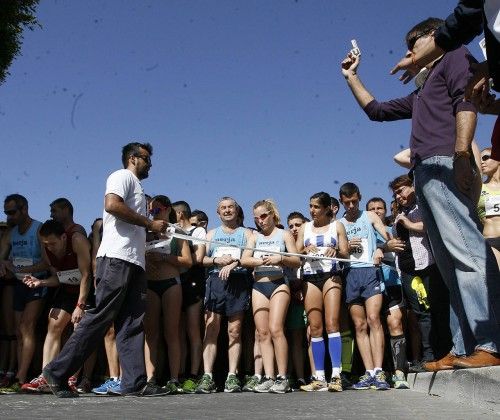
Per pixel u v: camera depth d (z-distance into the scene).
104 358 5.96
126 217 4.31
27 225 5.61
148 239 5.05
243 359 5.78
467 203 2.89
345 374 5.52
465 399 2.81
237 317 5.31
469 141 2.68
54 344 5.08
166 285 5.11
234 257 5.34
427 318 4.79
